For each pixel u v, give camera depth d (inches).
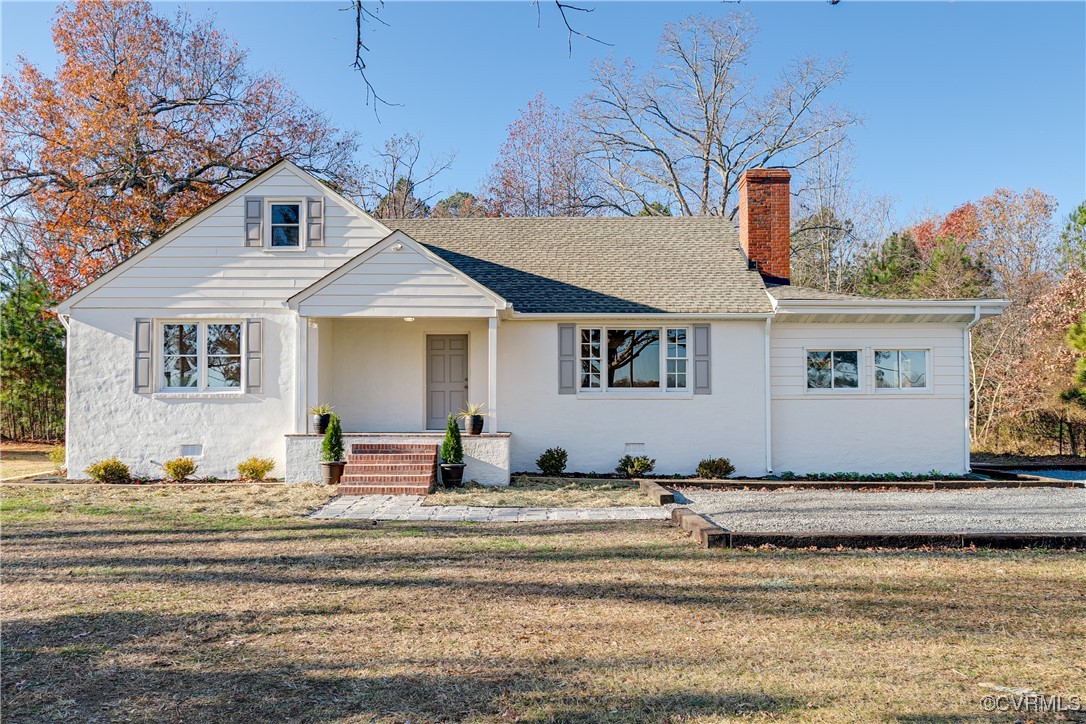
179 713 149.6
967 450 570.3
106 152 946.1
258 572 268.8
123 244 959.6
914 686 162.1
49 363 914.1
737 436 571.5
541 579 257.0
